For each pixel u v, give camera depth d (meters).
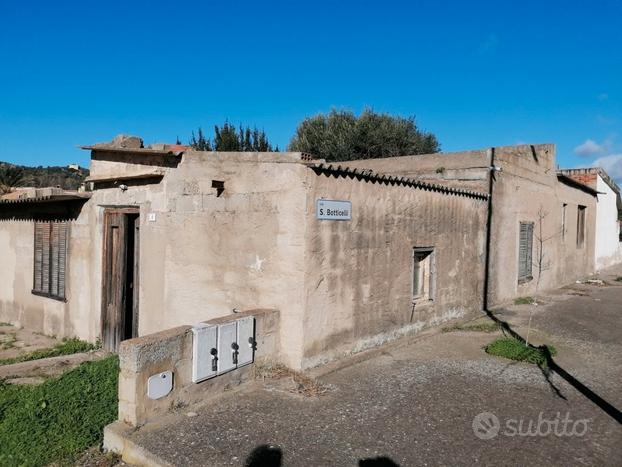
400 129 24.89
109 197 8.66
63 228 9.80
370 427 4.51
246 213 6.32
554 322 9.30
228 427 4.42
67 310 9.72
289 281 5.81
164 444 4.08
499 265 10.83
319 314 5.94
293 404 4.97
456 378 5.91
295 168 5.77
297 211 5.74
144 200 7.88
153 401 4.48
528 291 12.55
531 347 7.22
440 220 8.39
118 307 8.46
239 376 5.38
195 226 7.01
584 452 4.14
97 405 5.12
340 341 6.29
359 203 6.50
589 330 8.75
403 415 4.79
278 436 4.28
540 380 5.92
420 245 7.83
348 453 4.02
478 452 4.09
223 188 6.62
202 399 4.96
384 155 24.31
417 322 7.84
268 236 6.06
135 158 8.08
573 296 12.67
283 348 5.87
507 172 11.11
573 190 15.90
